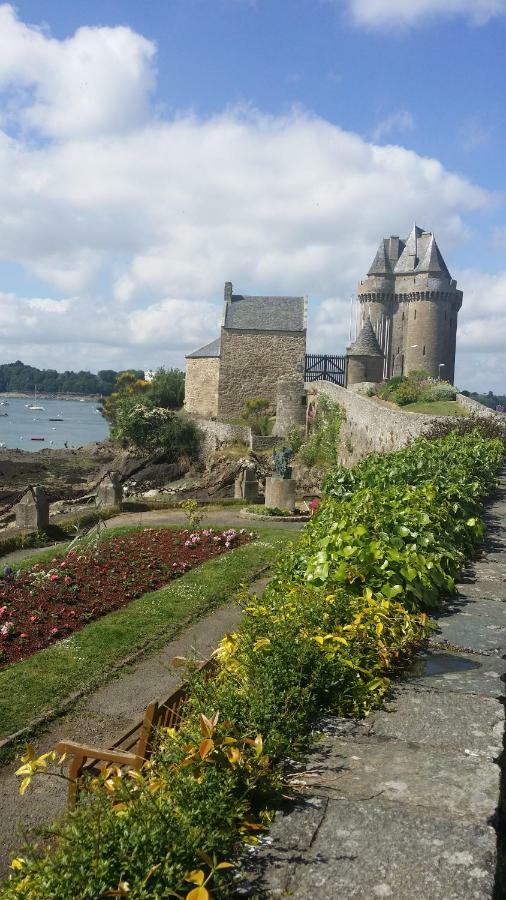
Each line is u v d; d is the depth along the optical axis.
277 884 2.32
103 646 9.00
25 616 10.12
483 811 2.58
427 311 82.62
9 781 5.92
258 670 3.66
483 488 11.25
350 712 3.53
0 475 49.25
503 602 5.45
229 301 61.59
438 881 2.25
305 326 59.84
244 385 60.09
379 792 2.76
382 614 4.43
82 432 109.50
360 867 2.35
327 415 45.12
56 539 18.09
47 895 2.33
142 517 21.39
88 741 6.53
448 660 4.20
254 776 2.80
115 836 2.50
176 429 53.97
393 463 10.52
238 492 28.70
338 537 5.43
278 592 5.22
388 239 87.50
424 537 6.02
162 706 4.11
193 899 2.20
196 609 10.73
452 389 44.97
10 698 7.37
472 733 3.23
